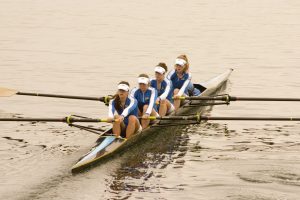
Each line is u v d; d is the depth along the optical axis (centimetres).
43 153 6153
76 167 5419
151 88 6512
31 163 5834
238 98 7356
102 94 9044
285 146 6488
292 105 8388
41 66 11056
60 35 14525
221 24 16150
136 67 11031
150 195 5025
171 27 15700
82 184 5238
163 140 6538
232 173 5584
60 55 12131
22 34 14588
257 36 14412
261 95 8906
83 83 9744
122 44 13388
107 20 16875
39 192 5081
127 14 17975
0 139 6669
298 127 7306
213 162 5884
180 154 6097
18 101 8569
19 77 10131
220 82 9288
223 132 7012
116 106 6197
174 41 13762
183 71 7575
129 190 5122
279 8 19038
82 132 6994
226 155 6122
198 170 5644
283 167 5772
